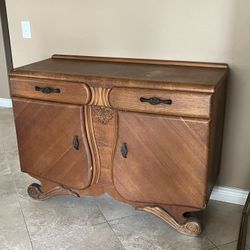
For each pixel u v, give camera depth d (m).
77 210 2.15
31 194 2.25
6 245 1.86
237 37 1.91
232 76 1.99
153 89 1.66
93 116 1.85
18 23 2.46
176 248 1.81
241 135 2.06
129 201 1.93
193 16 1.96
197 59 2.04
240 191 2.16
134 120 1.75
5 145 3.11
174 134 1.69
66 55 2.34
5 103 4.11
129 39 2.16
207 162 1.68
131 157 1.82
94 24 2.22
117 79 1.72
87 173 1.96
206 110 1.59
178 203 1.82
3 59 3.90
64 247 1.83
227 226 1.97
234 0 1.86
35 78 1.91
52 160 2.05
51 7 2.31
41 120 1.99
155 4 2.03
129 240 1.88
